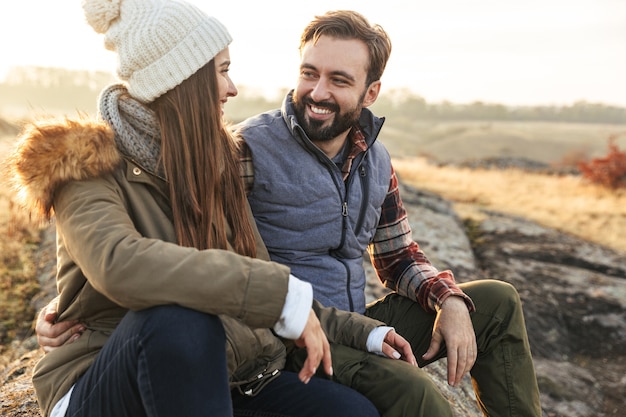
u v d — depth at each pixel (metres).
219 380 1.60
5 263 5.36
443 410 1.93
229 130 2.24
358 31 2.38
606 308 6.40
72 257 1.73
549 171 22.47
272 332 2.08
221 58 2.01
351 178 2.46
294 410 1.88
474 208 10.43
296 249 2.39
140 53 1.89
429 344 2.48
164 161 1.89
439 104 186.38
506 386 2.36
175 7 1.92
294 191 2.36
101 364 1.66
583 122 188.38
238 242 2.06
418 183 14.92
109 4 1.93
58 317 1.89
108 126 1.85
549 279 6.93
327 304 2.39
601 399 5.08
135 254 1.61
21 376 2.94
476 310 2.38
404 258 2.62
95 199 1.74
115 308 1.83
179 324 1.56
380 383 1.99
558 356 5.70
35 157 1.71
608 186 18.02
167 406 1.56
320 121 2.38
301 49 2.46
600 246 8.88
